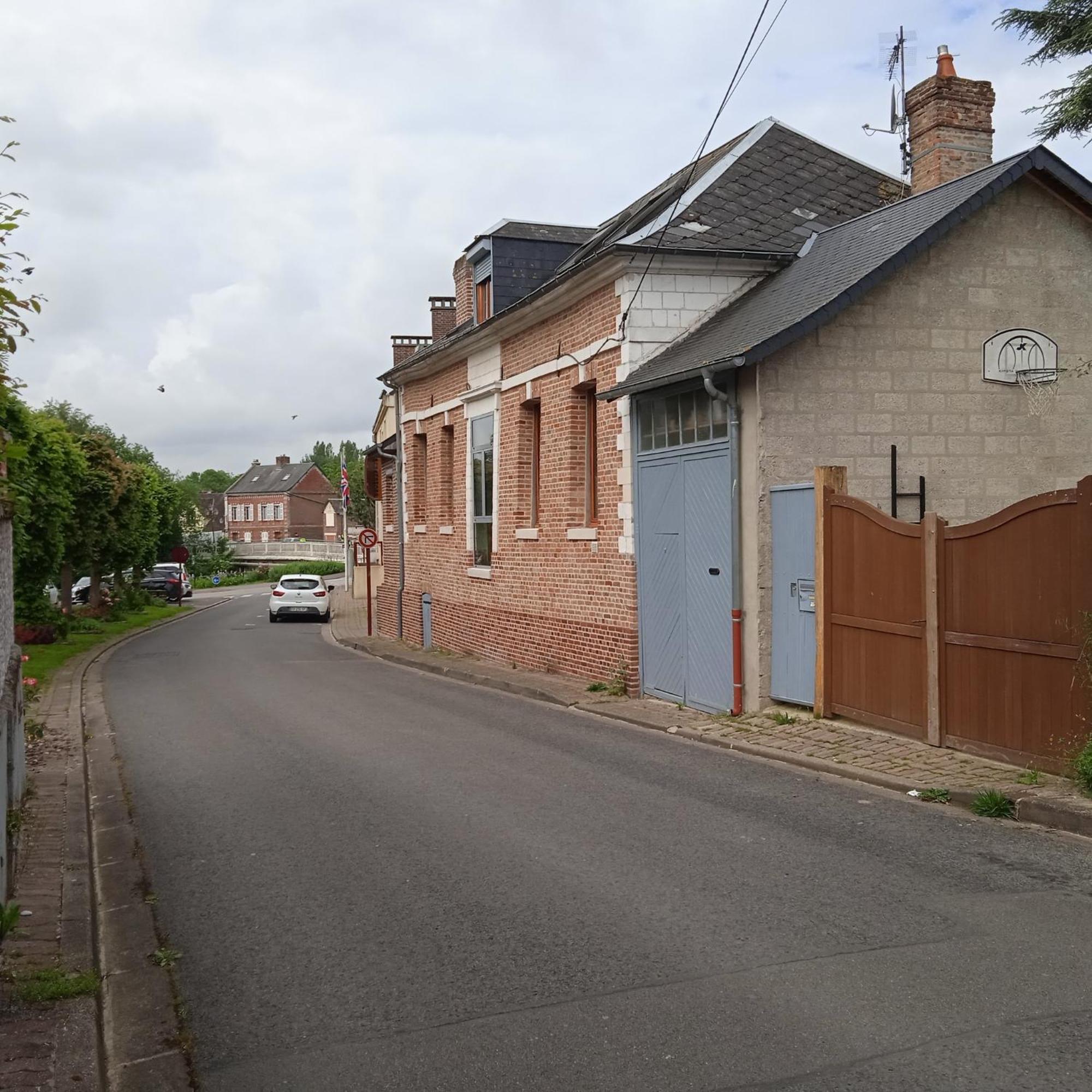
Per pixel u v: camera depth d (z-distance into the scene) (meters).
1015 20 14.82
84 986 4.30
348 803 7.78
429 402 21.62
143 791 8.53
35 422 19.02
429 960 4.75
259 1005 4.37
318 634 29.89
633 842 6.48
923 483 10.84
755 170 14.55
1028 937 4.73
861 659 9.39
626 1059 3.73
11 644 8.06
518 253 19.00
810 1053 3.71
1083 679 7.09
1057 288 11.23
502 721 11.70
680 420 11.84
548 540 15.43
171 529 57.56
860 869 5.81
